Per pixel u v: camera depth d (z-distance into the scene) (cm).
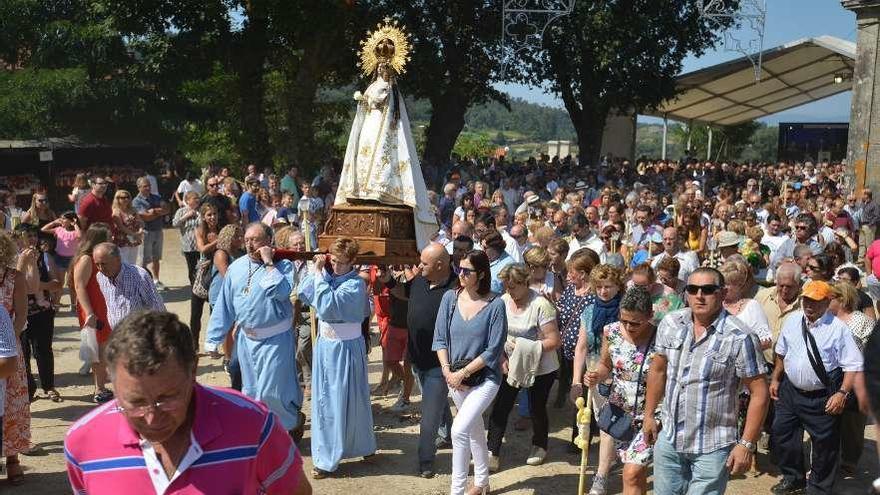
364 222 985
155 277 1542
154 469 264
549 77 3575
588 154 3678
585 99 3541
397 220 993
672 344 500
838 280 725
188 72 2781
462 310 645
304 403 904
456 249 867
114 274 809
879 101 1891
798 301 722
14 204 1664
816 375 637
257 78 2897
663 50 3519
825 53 3750
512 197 2269
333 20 2642
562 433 829
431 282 708
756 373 482
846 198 1862
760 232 1025
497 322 637
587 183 2806
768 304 762
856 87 1917
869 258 1044
